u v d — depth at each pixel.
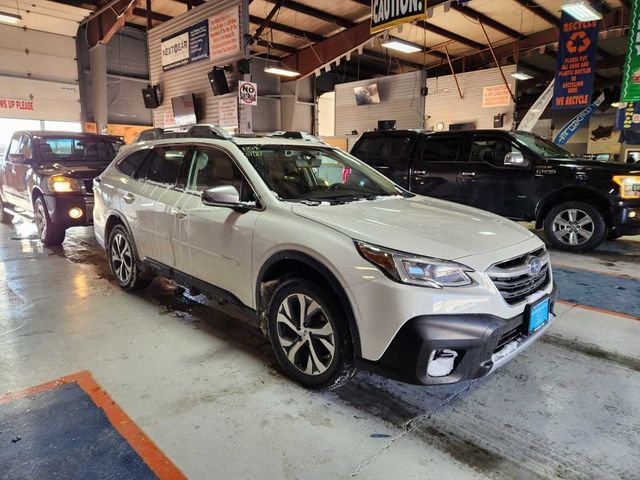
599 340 3.44
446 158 7.16
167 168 3.93
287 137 3.88
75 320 3.80
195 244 3.38
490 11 13.15
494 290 2.29
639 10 8.75
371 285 2.25
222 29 10.50
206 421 2.40
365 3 12.62
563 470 2.05
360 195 3.39
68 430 2.31
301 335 2.66
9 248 6.61
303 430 2.33
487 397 2.66
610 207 5.93
